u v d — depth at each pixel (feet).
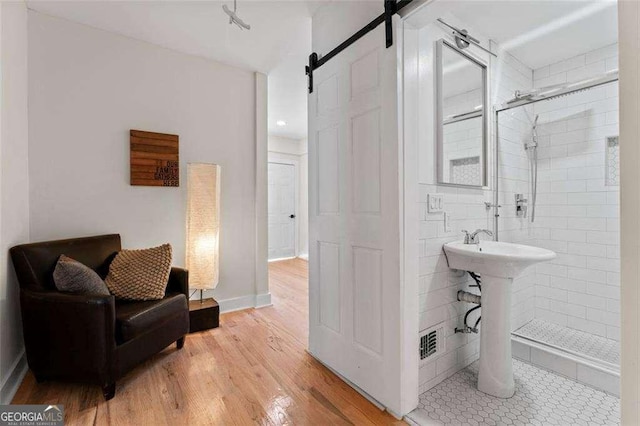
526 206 8.50
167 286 7.24
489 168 7.18
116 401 5.20
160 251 6.95
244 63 9.65
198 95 9.18
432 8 4.51
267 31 7.86
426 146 5.64
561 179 8.48
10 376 5.44
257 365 6.44
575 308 8.25
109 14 7.14
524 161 8.52
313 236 6.75
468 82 6.70
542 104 8.76
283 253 19.76
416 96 5.00
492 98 7.41
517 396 5.47
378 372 5.17
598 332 7.89
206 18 7.31
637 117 2.22
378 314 5.16
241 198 10.03
